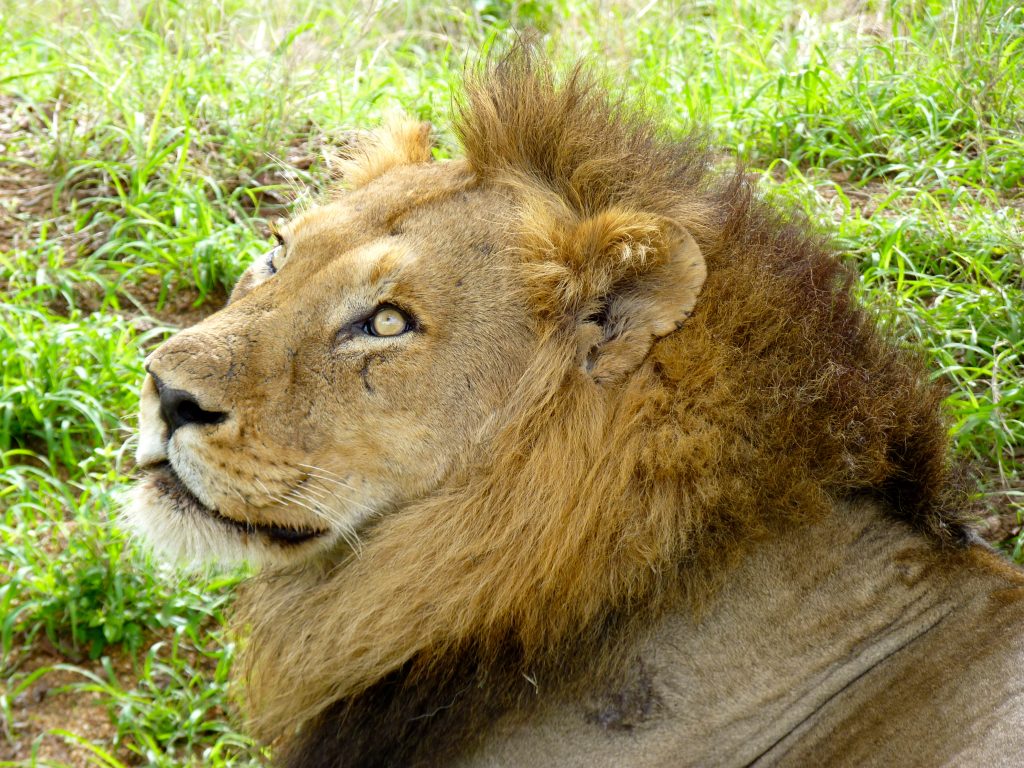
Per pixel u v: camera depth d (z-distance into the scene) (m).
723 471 4.79
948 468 5.20
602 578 4.82
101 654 6.55
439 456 4.97
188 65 9.95
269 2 11.16
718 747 4.79
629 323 4.90
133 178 8.84
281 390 4.92
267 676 5.46
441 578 4.96
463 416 4.96
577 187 5.21
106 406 7.59
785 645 4.84
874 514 5.05
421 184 5.32
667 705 4.80
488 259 5.03
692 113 9.16
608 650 4.85
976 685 4.65
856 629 4.89
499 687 4.97
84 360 7.68
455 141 6.03
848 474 4.94
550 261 4.95
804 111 9.57
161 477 5.07
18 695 6.28
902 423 5.06
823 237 5.61
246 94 9.80
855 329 5.17
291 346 4.96
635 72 10.12
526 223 5.02
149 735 6.14
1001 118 9.18
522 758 4.91
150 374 5.00
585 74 5.59
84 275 8.16
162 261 8.41
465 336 4.96
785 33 10.83
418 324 4.95
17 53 10.34
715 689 4.80
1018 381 7.14
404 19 12.54
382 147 5.97
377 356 4.94
